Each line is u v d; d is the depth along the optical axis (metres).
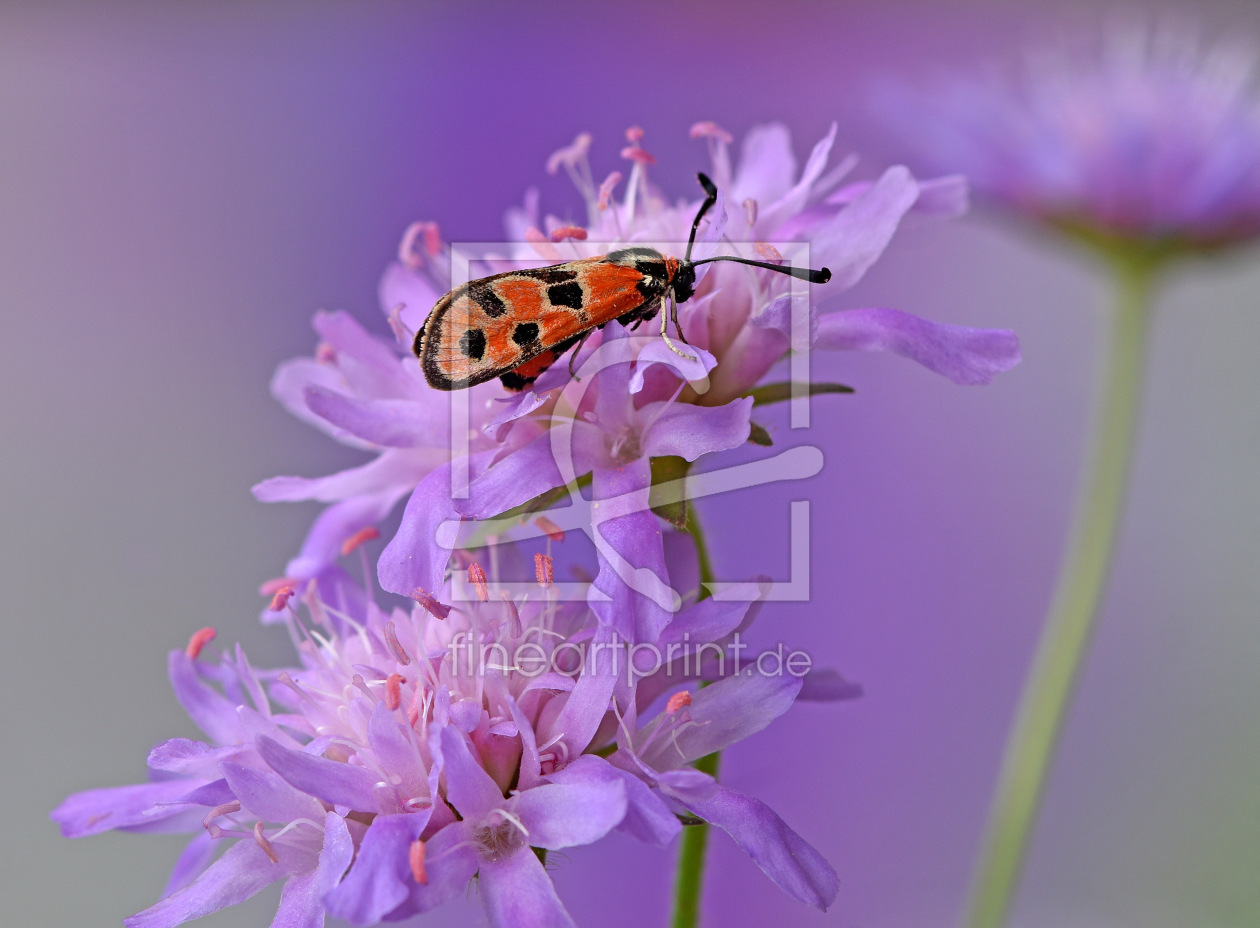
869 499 0.24
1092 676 0.24
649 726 0.12
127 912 0.21
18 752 0.22
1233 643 0.24
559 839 0.12
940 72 0.20
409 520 0.12
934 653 0.23
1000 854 0.16
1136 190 0.16
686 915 0.13
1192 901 0.22
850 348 0.12
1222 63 0.17
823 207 0.13
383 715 0.12
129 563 0.24
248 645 0.24
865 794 0.22
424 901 0.11
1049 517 0.24
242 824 0.12
